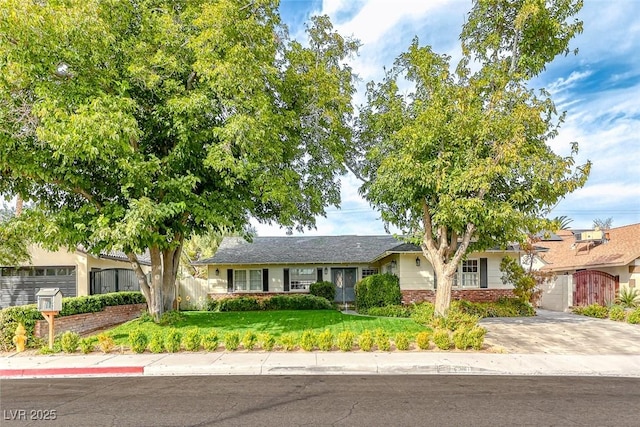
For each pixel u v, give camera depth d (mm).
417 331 13297
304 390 7926
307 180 15891
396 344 11469
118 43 11898
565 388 8117
